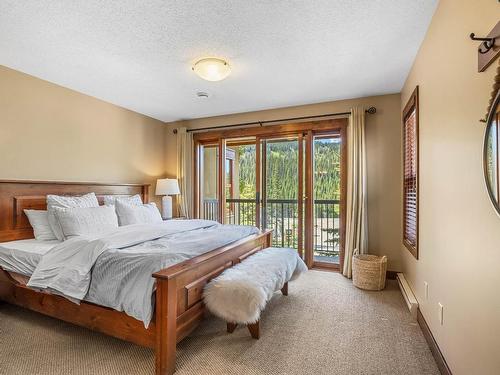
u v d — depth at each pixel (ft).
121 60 8.64
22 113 9.48
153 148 15.44
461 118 4.91
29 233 9.27
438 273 6.13
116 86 10.83
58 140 10.58
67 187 10.57
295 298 9.50
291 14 6.40
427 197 7.14
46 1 5.87
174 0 5.89
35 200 9.52
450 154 5.46
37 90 9.92
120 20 6.58
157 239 8.23
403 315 8.23
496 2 3.70
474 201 4.39
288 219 13.96
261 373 5.62
